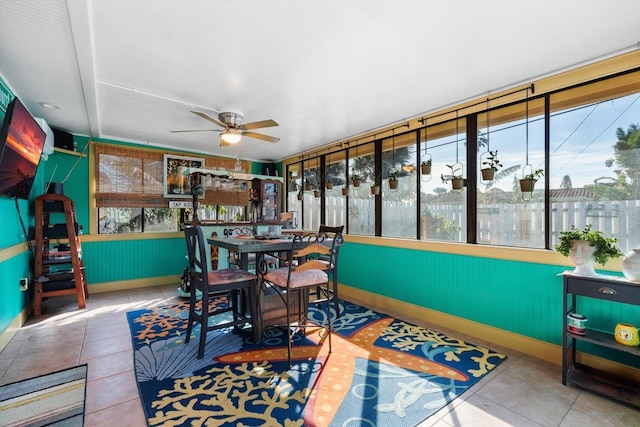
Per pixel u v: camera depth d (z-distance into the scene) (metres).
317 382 2.11
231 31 1.94
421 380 2.14
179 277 5.16
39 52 2.14
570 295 2.38
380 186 4.10
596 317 2.26
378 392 2.00
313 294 4.54
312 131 4.23
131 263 4.74
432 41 2.05
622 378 2.12
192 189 4.18
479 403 1.90
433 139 3.46
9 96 2.67
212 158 5.58
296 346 2.69
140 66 2.39
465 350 2.63
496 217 2.92
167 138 4.57
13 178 2.49
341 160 4.80
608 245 2.05
